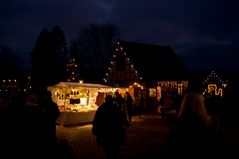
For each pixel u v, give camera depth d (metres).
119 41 31.44
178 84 31.28
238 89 23.69
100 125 7.56
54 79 44.97
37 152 6.41
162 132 15.00
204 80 31.25
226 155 3.65
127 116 18.03
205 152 3.51
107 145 7.59
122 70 30.84
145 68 29.78
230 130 15.73
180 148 3.59
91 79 41.78
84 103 19.12
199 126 3.57
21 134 6.67
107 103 7.66
